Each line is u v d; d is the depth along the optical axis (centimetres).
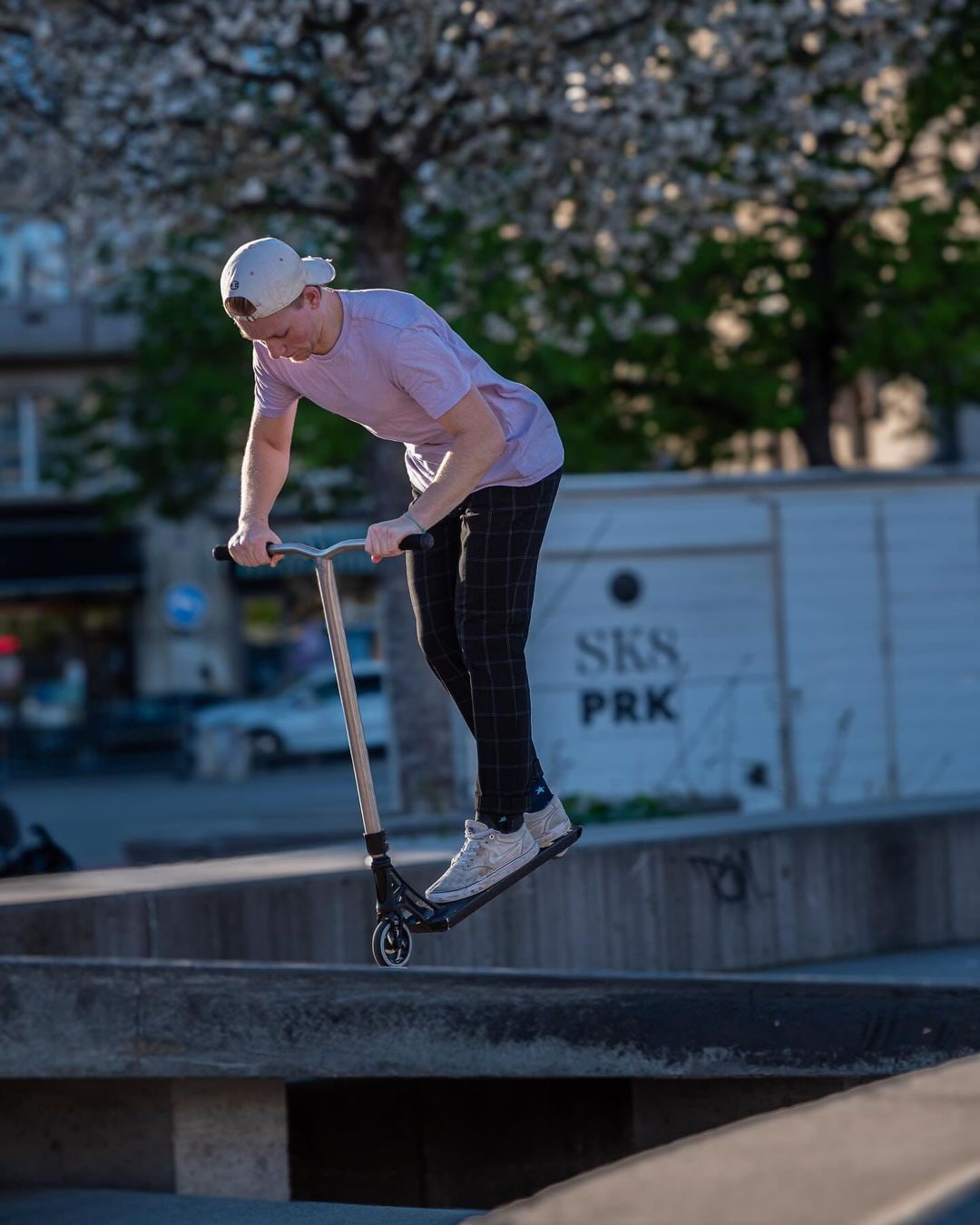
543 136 1616
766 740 1711
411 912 507
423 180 1661
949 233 2356
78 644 4362
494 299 2088
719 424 2431
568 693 1666
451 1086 758
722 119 1723
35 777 3844
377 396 500
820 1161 242
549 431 520
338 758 3522
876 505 1748
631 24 1539
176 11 1497
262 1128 623
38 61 1611
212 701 3953
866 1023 622
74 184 1659
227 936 859
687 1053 621
